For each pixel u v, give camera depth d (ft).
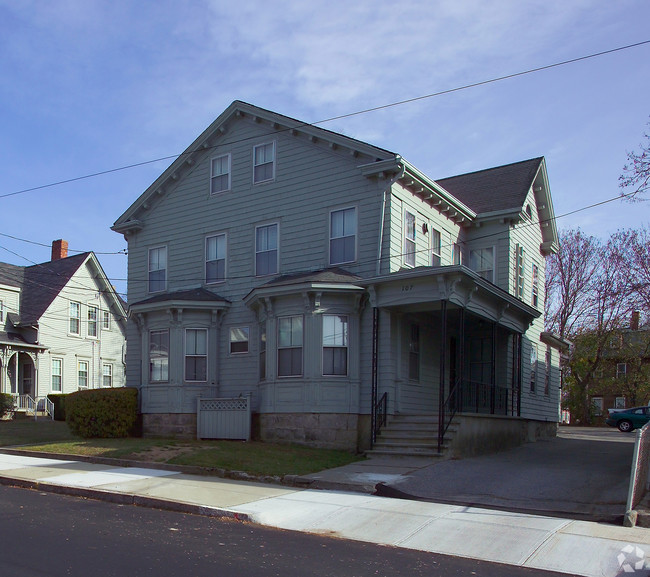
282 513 34.24
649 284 93.30
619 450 64.59
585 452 62.28
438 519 33.30
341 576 23.56
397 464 50.42
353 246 63.05
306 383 60.18
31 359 117.60
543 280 89.04
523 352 79.05
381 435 57.06
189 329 70.03
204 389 69.31
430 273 54.39
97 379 129.18
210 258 73.92
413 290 56.49
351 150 63.87
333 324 60.90
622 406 191.01
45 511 33.55
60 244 141.28
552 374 90.94
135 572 22.56
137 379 77.20
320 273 61.98
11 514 32.32
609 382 162.30
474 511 35.17
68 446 58.80
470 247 77.51
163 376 70.03
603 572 25.66
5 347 112.47
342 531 31.48
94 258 130.52
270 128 70.85
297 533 30.91
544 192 86.28
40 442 65.72
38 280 129.80
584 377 161.68
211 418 65.82
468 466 49.03
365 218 62.59
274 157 70.23
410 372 63.67
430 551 28.50
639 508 33.71
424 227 67.36
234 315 70.49
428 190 66.13
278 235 68.59
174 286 76.43
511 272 75.10
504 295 62.64
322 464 49.24
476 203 79.71
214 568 23.56
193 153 76.38
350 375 60.29
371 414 57.41
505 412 68.64
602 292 133.28
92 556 24.45
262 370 64.69
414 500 38.47
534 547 28.60
